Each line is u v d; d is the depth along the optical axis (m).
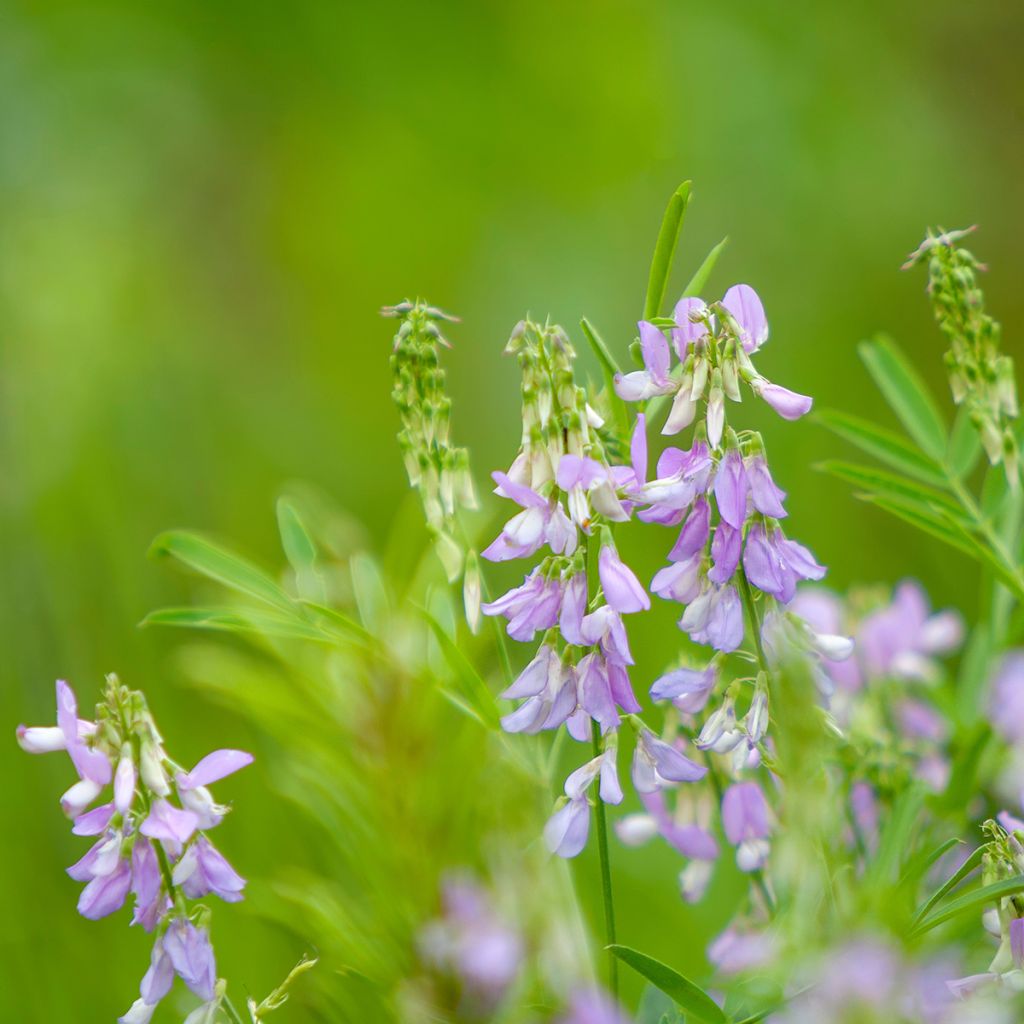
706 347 0.86
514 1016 0.88
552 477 0.86
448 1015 0.89
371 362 1.91
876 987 0.83
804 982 0.84
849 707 0.96
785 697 0.84
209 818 0.86
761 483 0.86
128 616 1.16
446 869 0.91
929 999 0.84
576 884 0.97
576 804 0.86
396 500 1.63
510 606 0.86
